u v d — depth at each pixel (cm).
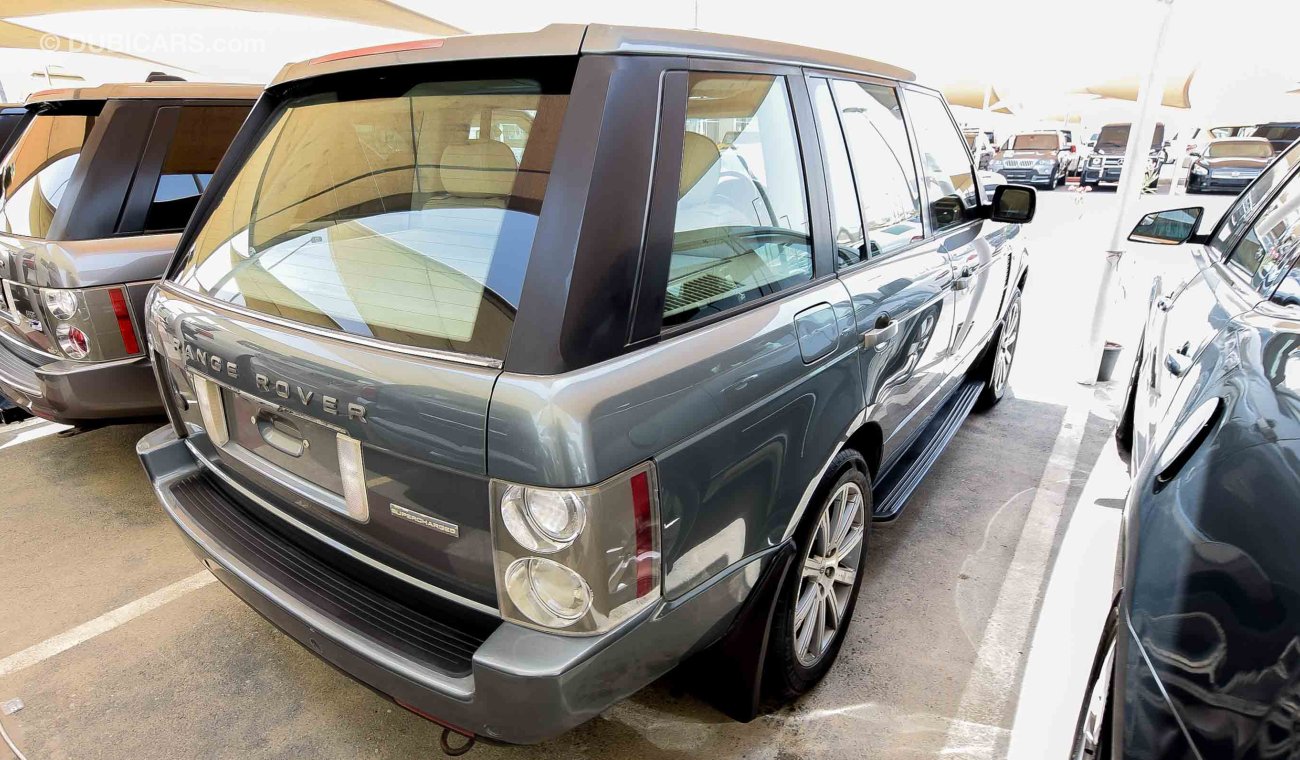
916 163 273
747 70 176
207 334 177
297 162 182
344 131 174
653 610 144
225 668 239
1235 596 119
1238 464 139
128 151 324
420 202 153
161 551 306
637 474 132
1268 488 131
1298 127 2094
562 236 130
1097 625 252
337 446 156
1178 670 117
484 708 136
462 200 146
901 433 267
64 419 317
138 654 246
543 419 121
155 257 317
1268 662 110
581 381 125
